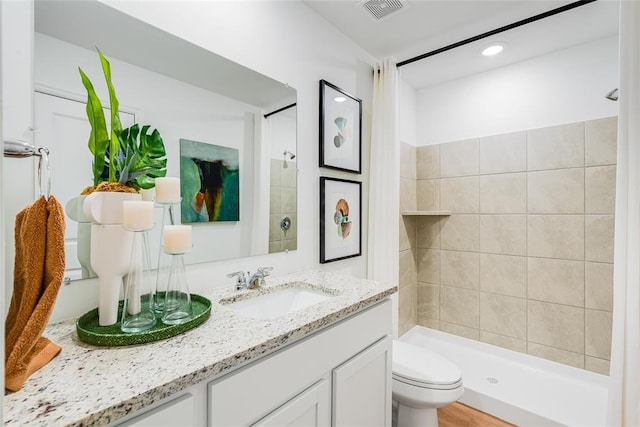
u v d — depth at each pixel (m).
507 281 2.25
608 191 1.88
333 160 1.76
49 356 0.64
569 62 2.01
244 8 1.33
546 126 2.09
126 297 0.79
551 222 2.07
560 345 2.05
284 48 1.50
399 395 1.43
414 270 2.65
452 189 2.50
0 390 0.34
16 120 0.77
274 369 0.79
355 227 1.96
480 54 2.10
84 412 0.49
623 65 1.32
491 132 2.31
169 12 1.09
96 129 0.81
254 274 1.26
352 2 1.61
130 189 0.83
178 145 1.11
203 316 0.86
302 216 1.61
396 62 2.07
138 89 1.01
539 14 1.69
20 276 0.64
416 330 2.67
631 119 1.31
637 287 1.31
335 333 0.99
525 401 1.76
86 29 0.90
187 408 0.63
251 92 1.35
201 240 1.18
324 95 1.69
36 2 0.82
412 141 2.63
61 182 0.85
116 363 0.64
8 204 0.75
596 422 1.59
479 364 2.19
